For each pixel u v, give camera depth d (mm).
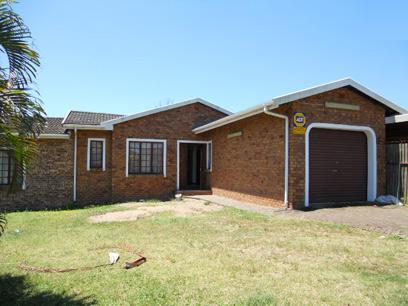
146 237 6812
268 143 11078
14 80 3654
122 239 6656
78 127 13797
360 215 8492
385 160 11430
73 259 5273
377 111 11422
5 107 3441
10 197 13109
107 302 3574
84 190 14211
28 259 5289
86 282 4199
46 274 4539
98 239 6691
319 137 10500
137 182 14922
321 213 8914
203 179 16984
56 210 12453
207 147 16469
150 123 15273
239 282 4105
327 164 10586
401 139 12250
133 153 14969
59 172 13914
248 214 9500
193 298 3637
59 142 13992
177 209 11094
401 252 5270
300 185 9922
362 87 10719
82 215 10258
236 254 5379
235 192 13328
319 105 10297
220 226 7883
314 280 4113
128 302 3562
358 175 11164
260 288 3885
